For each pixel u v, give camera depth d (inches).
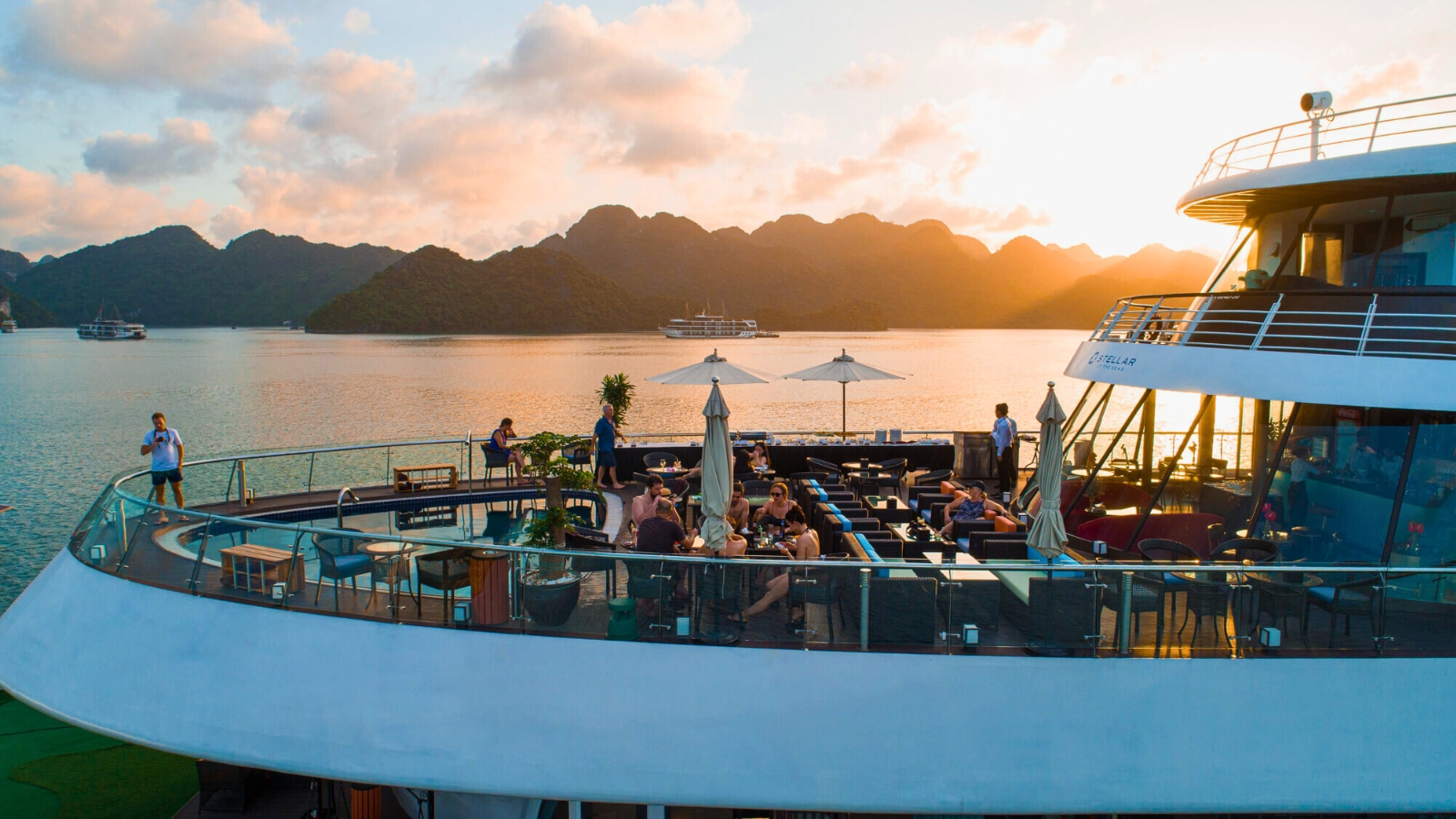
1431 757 310.7
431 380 5044.3
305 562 353.1
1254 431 414.3
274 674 346.6
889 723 319.3
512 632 334.6
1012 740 316.5
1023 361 7175.2
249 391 4266.7
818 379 800.3
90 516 422.6
